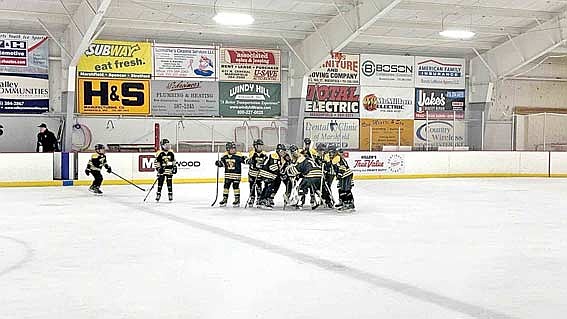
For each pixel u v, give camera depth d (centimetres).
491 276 564
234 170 1157
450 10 1762
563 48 2138
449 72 2283
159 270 586
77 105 1867
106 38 1906
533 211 1095
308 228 872
